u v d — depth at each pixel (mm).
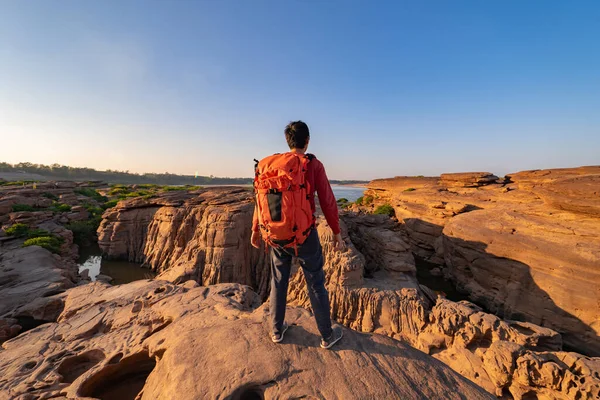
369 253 25156
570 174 30609
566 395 9211
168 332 4070
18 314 15773
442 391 2322
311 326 3158
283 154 2666
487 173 38594
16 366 4758
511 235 21484
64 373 4590
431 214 34469
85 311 6996
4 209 40719
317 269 2754
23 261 23641
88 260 38969
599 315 16031
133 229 40031
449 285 27453
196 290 7008
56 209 49531
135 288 10141
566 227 19375
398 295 17078
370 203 64938
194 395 2252
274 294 2865
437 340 13305
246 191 47469
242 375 2432
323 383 2354
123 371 4172
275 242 2600
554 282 18062
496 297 21672
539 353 10578
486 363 10992
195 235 31797
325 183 2697
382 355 2715
